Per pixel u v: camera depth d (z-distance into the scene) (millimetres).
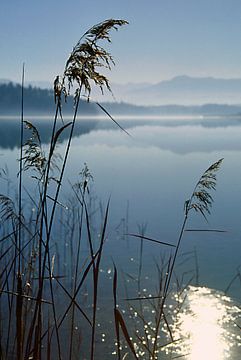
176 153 52281
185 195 24734
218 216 19141
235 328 8922
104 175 32844
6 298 8953
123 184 28594
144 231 16547
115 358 7660
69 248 13742
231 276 11867
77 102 2963
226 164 39625
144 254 13898
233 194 24531
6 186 22703
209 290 10961
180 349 8055
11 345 6645
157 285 11281
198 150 56031
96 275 3143
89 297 10391
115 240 15172
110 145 65375
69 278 11375
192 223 17969
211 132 110812
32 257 3844
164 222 18203
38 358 3225
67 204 17891
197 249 14445
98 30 2781
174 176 32750
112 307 9938
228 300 10336
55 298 10070
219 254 13836
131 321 9234
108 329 8820
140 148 60375
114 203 21922
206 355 7863
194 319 9305
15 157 41312
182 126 174750
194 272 12227
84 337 8273
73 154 49625
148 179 31125
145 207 21312
